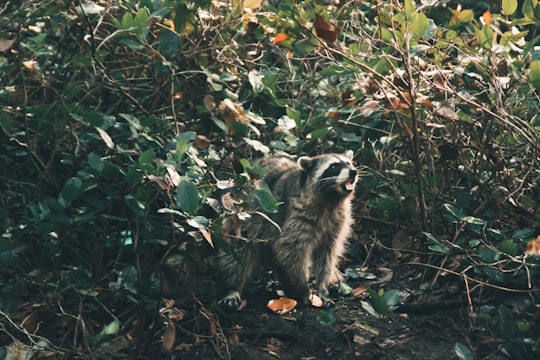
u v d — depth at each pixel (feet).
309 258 9.66
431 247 8.87
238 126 9.02
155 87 9.78
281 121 9.59
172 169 8.12
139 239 8.91
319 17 8.84
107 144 8.37
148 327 8.75
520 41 9.64
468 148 9.80
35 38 9.66
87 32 9.98
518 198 9.45
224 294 9.61
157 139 9.08
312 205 9.55
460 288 9.37
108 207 8.97
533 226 9.42
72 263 9.09
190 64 9.73
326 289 9.73
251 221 9.48
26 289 8.95
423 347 8.50
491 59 9.36
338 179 9.45
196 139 9.03
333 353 8.46
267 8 10.06
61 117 9.12
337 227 9.77
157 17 8.96
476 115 9.68
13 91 9.38
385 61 9.52
